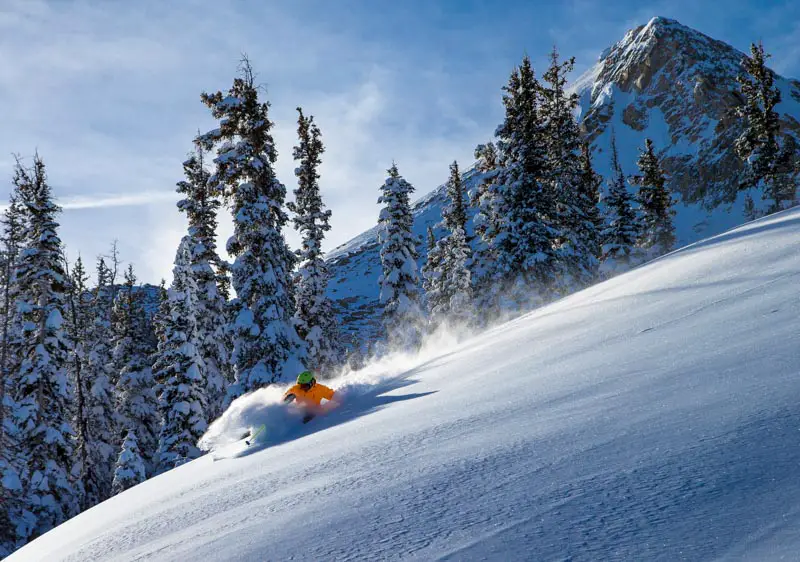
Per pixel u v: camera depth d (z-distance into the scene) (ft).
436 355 33.24
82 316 123.95
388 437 10.96
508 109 99.91
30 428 82.02
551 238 95.81
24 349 86.12
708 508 4.49
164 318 91.66
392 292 107.04
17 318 87.61
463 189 124.36
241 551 6.48
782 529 3.92
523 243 93.86
